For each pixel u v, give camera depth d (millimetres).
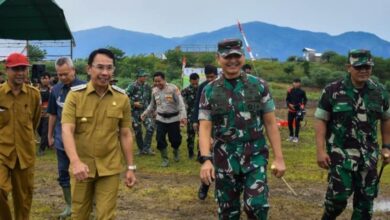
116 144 5012
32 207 7789
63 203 8094
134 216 7410
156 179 10172
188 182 9891
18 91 5785
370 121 5375
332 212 5629
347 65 5367
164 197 8547
